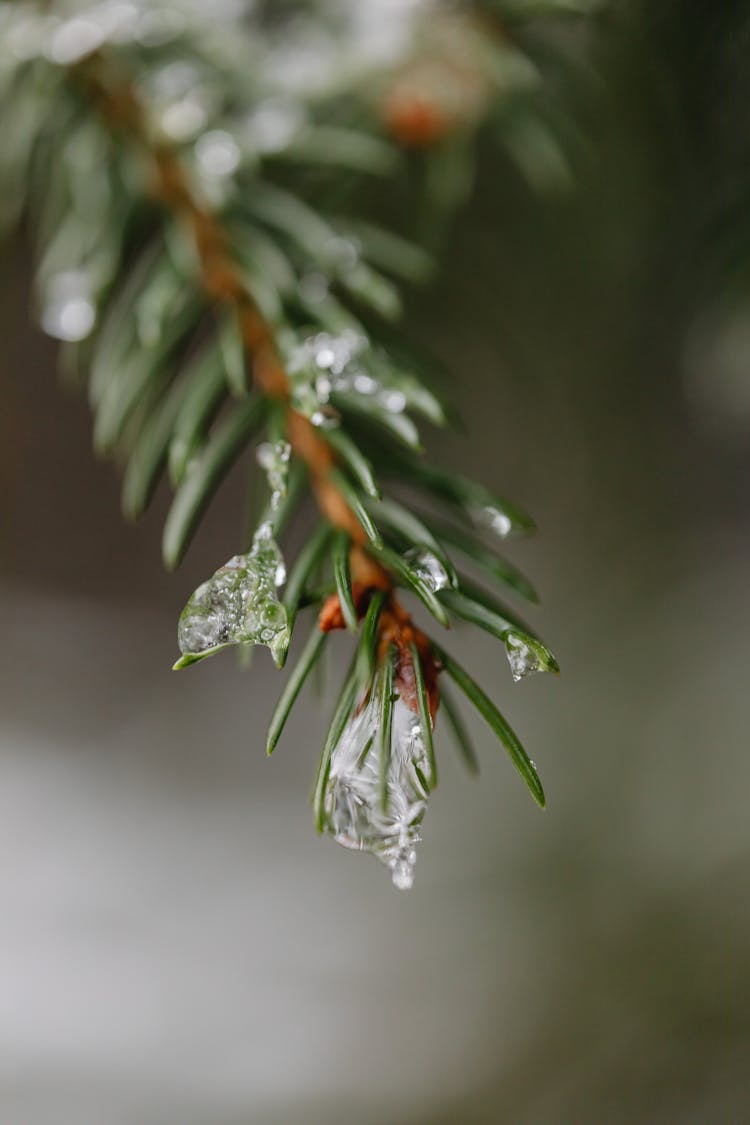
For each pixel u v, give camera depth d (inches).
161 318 13.1
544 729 27.6
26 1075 28.5
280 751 42.0
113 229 14.8
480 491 12.1
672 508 25.8
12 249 22.1
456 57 15.5
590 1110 20.9
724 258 18.6
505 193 19.6
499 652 30.0
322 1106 26.7
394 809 10.8
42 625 47.8
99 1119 27.6
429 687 10.9
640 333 21.4
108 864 37.0
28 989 31.8
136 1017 30.9
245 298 13.1
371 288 13.3
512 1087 22.9
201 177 13.9
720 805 25.1
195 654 10.9
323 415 11.9
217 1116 27.3
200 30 14.9
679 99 18.1
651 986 22.5
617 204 19.3
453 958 26.9
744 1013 21.2
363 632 10.9
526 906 25.8
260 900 34.4
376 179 17.1
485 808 28.6
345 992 29.6
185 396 12.8
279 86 15.0
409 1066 26.5
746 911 23.0
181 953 32.6
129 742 43.4
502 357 21.4
